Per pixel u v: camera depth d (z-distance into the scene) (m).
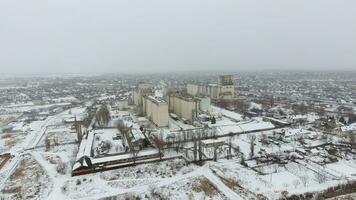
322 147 149.75
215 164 127.12
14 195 102.00
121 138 170.62
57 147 160.62
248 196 97.06
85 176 116.06
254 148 149.50
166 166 124.62
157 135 164.62
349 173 115.19
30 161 137.00
